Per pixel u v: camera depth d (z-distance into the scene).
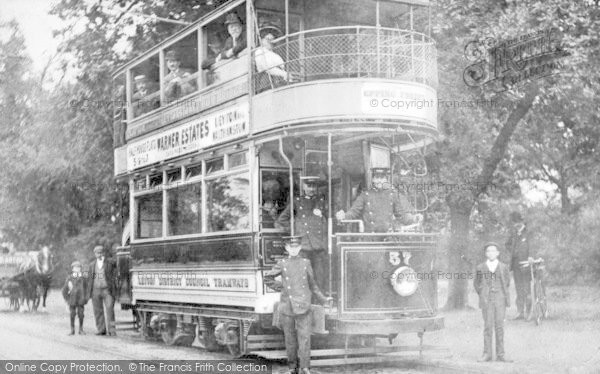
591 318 15.53
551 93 16.72
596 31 16.62
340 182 12.55
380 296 11.07
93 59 23.98
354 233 11.12
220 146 13.12
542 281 15.72
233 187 12.77
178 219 14.75
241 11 13.07
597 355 11.39
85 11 23.89
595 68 16.86
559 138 21.83
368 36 12.26
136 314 17.36
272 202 12.17
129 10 23.19
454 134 17.77
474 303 21.92
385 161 12.53
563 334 13.73
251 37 12.39
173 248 14.77
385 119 11.07
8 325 19.53
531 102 17.70
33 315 23.27
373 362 11.59
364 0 12.59
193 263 13.94
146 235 16.33
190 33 14.35
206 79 13.97
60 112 25.73
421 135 11.84
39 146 27.16
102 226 29.72
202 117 13.84
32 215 29.38
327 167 12.50
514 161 22.67
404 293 11.12
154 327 15.62
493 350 12.58
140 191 16.62
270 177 12.20
